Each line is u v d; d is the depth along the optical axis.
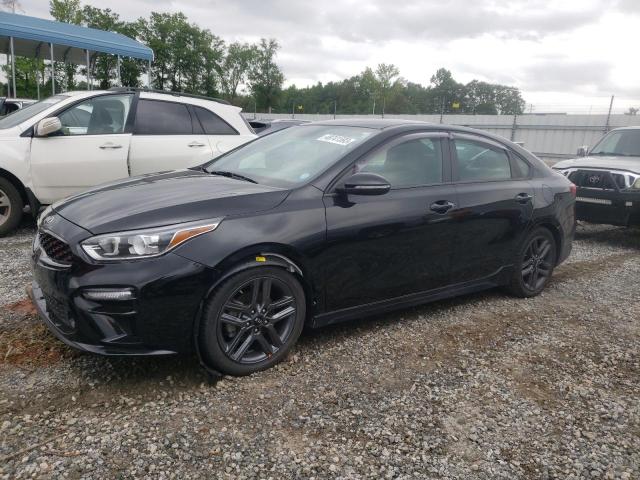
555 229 4.93
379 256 3.60
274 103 81.38
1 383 2.91
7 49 14.80
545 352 3.73
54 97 6.70
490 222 4.27
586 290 5.26
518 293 4.82
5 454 2.35
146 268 2.75
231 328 3.06
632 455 2.62
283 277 3.18
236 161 4.22
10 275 4.69
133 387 2.96
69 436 2.50
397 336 3.86
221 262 2.90
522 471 2.46
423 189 3.89
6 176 6.02
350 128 4.07
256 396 2.94
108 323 2.76
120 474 2.27
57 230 2.96
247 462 2.40
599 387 3.27
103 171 6.36
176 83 60.72
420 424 2.77
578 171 7.78
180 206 2.99
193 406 2.81
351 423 2.74
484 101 106.00
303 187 3.37
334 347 3.61
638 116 22.89
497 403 3.02
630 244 7.83
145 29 57.88
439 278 4.05
